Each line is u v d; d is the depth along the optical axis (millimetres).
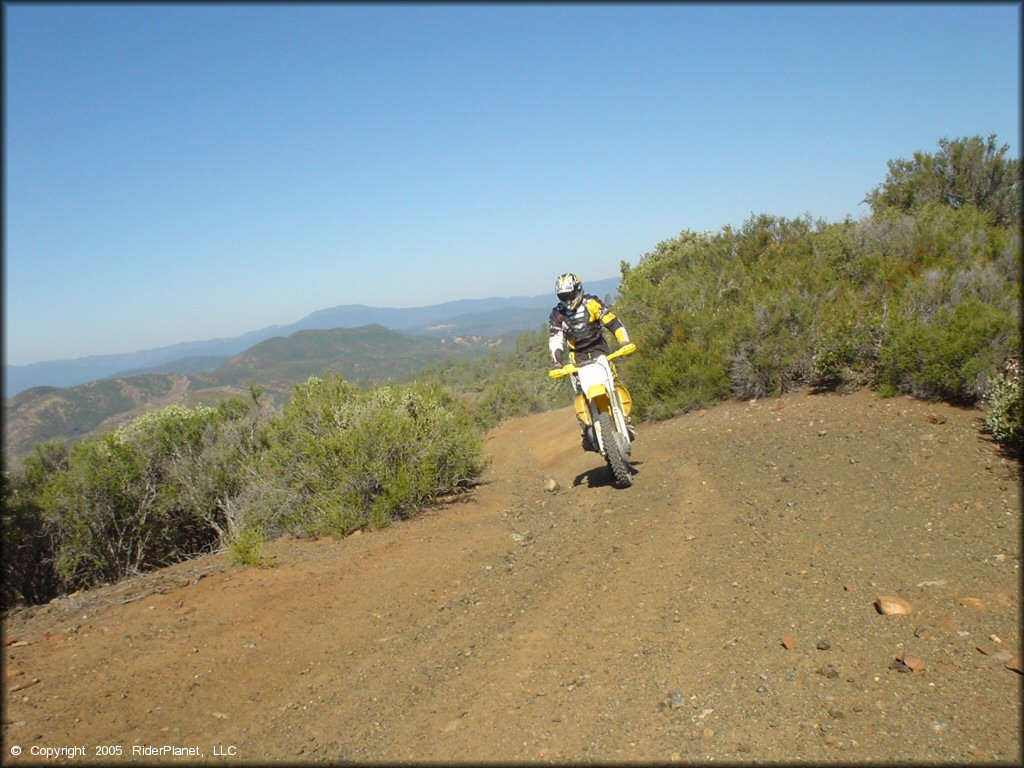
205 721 3746
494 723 3496
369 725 3629
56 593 10875
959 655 3648
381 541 6910
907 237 11719
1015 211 14164
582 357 7676
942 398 8203
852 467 6840
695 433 9438
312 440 8133
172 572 7059
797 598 4484
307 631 4840
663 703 3496
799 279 11625
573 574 5469
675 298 12758
